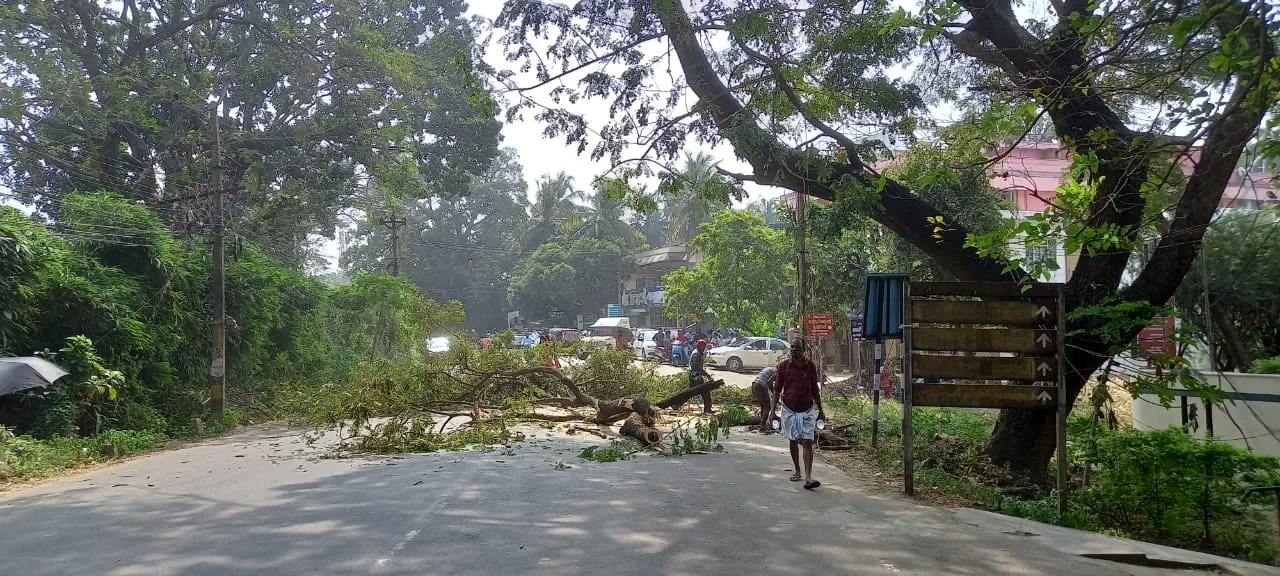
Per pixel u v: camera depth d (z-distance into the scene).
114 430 14.08
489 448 12.38
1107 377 8.95
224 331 18.02
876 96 12.12
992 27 10.59
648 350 38.81
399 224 36.53
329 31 29.42
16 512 7.58
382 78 30.03
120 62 27.11
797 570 5.51
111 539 6.34
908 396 8.59
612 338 43.34
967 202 16.08
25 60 23.45
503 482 9.06
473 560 5.64
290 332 24.55
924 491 8.93
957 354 8.66
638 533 6.54
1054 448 10.48
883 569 5.57
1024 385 8.38
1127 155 8.34
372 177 32.28
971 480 9.76
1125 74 9.58
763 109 12.32
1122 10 7.23
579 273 63.66
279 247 32.88
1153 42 8.32
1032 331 8.42
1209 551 7.38
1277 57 5.90
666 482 9.13
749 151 11.96
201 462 11.38
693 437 13.45
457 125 35.19
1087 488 8.74
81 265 15.91
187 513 7.37
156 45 28.33
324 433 14.74
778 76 12.20
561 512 7.36
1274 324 13.11
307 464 10.78
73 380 13.69
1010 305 8.45
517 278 67.06
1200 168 9.02
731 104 12.80
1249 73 6.37
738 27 12.01
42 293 14.20
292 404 18.86
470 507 7.56
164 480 9.58
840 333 30.55
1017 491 9.31
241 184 29.78
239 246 21.53
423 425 13.00
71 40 26.09
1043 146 20.56
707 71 12.91
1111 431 8.80
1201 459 7.71
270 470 10.25
